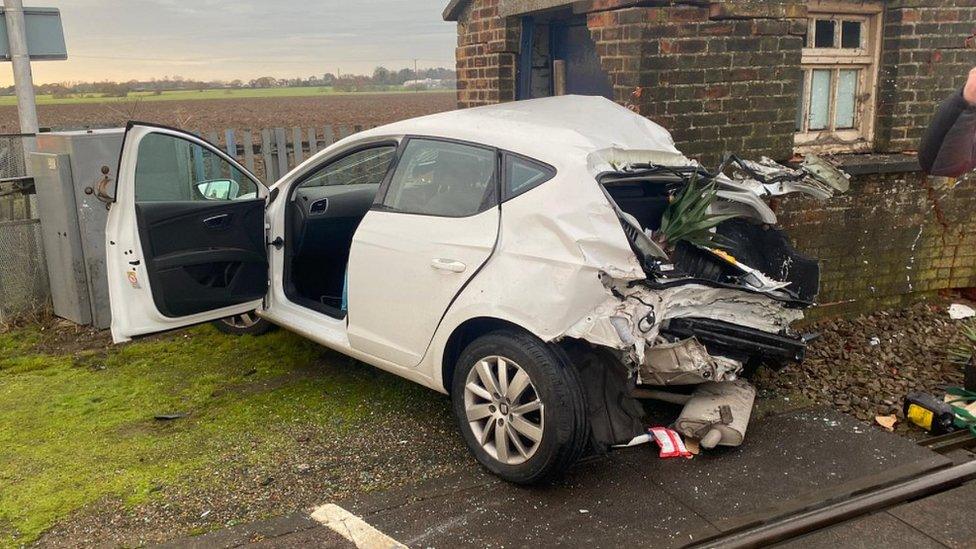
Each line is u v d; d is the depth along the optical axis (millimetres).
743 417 4074
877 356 5641
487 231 3713
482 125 4070
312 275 5324
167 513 3451
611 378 3734
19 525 3365
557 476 3781
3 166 6277
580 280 3373
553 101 4598
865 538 3295
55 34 6672
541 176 3641
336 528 3314
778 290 4191
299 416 4430
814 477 3797
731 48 5734
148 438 4176
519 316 3486
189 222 4473
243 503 3531
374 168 5750
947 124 2441
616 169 3756
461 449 4051
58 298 6066
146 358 5352
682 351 3635
